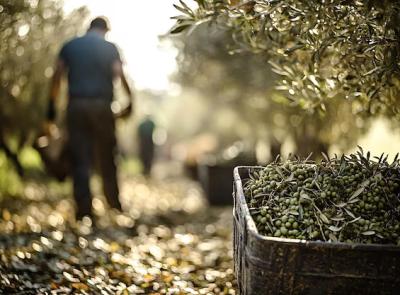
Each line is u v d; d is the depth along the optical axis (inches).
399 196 134.9
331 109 284.2
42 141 325.1
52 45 375.2
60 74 307.1
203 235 296.8
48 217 305.9
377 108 182.4
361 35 146.0
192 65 462.6
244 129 499.8
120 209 334.3
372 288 111.7
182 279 192.4
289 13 147.0
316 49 152.5
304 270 111.9
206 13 154.0
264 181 147.2
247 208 129.1
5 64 339.3
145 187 611.5
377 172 139.1
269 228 130.0
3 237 230.2
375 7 136.6
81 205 300.8
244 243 125.9
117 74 310.8
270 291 113.6
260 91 382.9
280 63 181.0
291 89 179.5
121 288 174.4
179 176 893.2
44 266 191.2
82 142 305.9
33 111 376.2
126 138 1017.5
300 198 133.6
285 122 360.2
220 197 441.1
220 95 510.0
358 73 157.9
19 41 338.6
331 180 138.6
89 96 304.5
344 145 313.4
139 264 209.2
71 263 200.1
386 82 150.5
